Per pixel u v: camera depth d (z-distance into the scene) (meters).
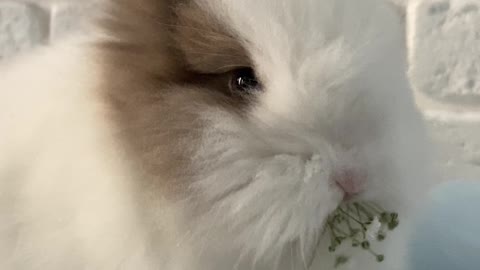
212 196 0.18
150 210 0.19
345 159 0.18
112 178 0.20
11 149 0.22
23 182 0.22
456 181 0.32
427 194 0.24
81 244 0.21
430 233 0.29
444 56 0.35
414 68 0.36
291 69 0.18
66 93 0.22
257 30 0.18
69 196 0.21
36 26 0.37
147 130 0.19
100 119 0.20
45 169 0.21
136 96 0.19
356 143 0.18
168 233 0.19
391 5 0.22
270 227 0.18
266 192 0.18
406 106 0.21
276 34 0.18
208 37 0.19
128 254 0.20
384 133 0.19
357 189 0.18
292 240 0.19
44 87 0.22
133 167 0.19
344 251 0.20
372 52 0.18
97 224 0.20
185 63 0.19
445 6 0.35
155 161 0.19
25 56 0.26
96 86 0.20
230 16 0.18
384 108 0.19
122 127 0.19
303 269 0.20
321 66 0.18
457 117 0.35
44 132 0.22
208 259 0.19
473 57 0.35
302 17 0.18
